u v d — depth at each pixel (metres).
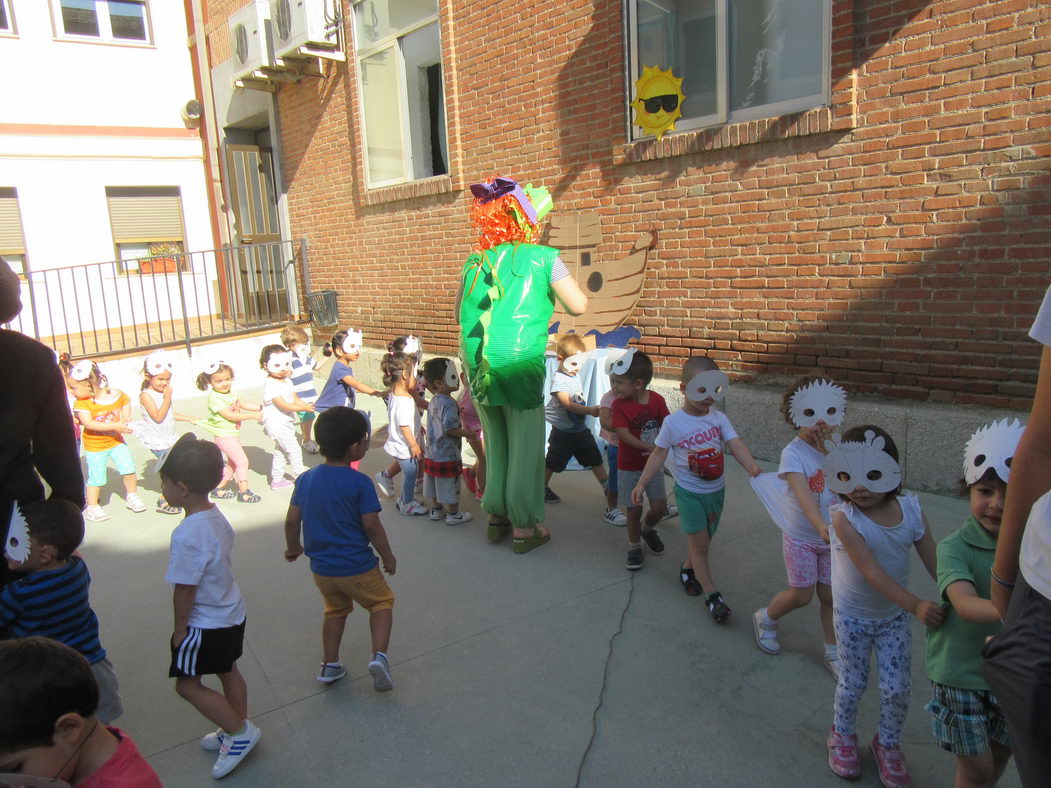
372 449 7.50
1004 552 1.63
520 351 4.46
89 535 5.64
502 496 4.77
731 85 6.09
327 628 3.34
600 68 6.86
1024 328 4.79
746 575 4.25
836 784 2.62
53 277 12.12
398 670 3.48
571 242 7.39
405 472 5.54
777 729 2.94
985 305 4.93
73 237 12.27
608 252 7.12
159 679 3.58
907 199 5.18
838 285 5.62
